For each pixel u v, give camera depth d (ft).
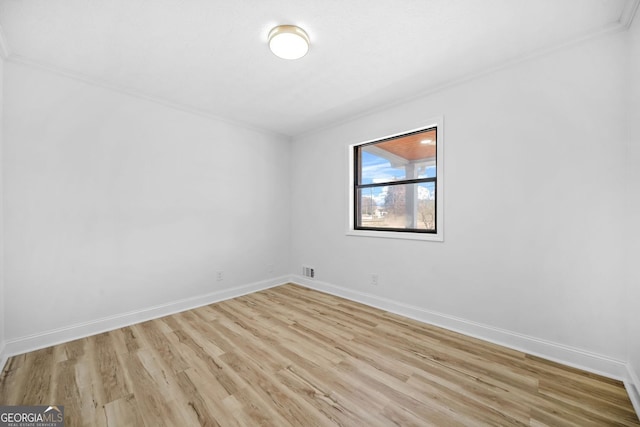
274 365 6.39
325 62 7.25
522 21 5.67
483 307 7.70
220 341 7.57
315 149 12.75
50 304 7.36
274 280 13.24
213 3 5.19
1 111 6.51
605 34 5.93
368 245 10.63
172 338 7.75
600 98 6.02
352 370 6.19
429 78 8.04
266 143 12.87
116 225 8.51
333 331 8.21
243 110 10.48
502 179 7.34
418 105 9.10
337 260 11.80
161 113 9.52
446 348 7.17
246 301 10.99
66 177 7.63
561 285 6.50
